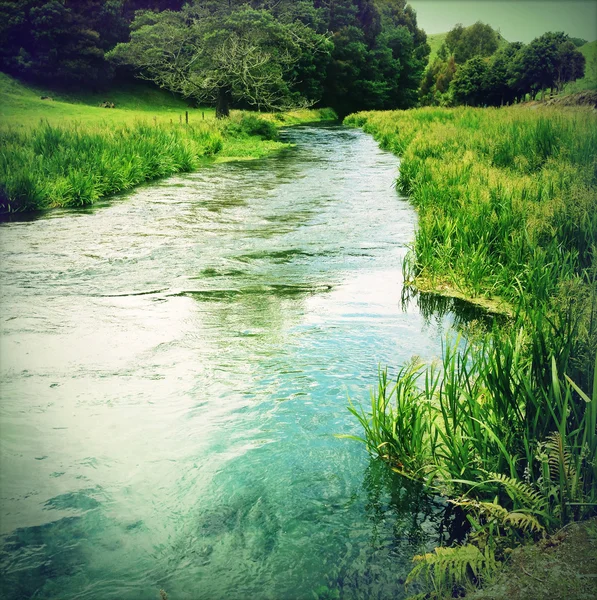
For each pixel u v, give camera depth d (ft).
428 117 106.93
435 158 51.88
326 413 14.53
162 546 10.27
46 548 10.18
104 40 174.91
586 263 22.39
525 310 19.04
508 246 25.58
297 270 27.71
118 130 67.77
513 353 13.33
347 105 245.45
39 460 12.62
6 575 9.60
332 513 11.10
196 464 12.55
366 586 9.39
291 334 19.80
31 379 16.34
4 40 162.81
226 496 11.56
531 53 199.11
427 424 13.35
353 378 16.40
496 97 250.16
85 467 12.43
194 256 30.17
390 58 265.95
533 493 10.17
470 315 21.77
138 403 15.07
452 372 12.51
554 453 10.19
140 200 46.32
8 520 10.82
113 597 9.18
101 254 30.53
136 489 11.75
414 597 8.90
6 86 153.79
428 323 20.94
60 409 14.76
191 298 23.66
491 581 8.79
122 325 20.63
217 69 121.49
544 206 27.30
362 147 90.43
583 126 48.93
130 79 195.11
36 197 41.83
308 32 165.99
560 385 11.62
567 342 12.10
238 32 123.65
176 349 18.52
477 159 46.83
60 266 28.30
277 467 12.46
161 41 132.05
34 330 20.08
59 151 51.80
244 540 10.41
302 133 122.52
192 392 15.65
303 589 9.35
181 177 58.65
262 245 32.40
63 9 164.35
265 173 61.26
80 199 44.24
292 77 193.26
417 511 11.22
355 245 32.30
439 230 28.81
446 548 9.29
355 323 20.88
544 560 9.02
